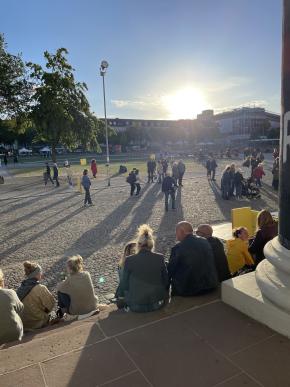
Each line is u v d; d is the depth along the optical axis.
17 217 12.09
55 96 25.34
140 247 3.82
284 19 2.99
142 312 3.58
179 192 16.73
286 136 3.10
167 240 8.70
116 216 11.80
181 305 3.67
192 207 12.97
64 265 7.22
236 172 14.98
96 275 6.61
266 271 3.39
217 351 2.82
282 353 2.75
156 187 18.95
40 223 11.09
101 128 30.22
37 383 2.53
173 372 2.59
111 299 5.38
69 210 13.11
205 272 3.87
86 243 8.78
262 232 4.99
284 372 2.53
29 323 4.01
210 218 11.17
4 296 3.51
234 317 3.36
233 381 2.46
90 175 26.38
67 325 3.64
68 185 20.97
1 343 3.38
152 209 12.80
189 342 2.97
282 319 2.99
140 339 3.06
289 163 3.10
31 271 4.27
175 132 117.81
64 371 2.66
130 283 3.68
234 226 7.57
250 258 4.88
